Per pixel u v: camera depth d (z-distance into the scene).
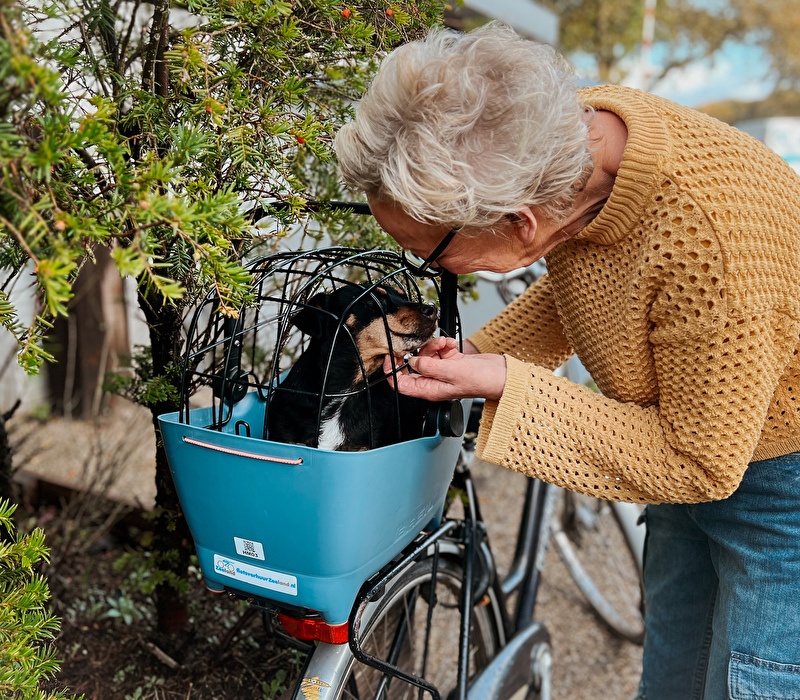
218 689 1.81
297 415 1.66
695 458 1.23
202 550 1.23
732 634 1.46
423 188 1.09
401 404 1.79
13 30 0.76
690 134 1.22
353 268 2.18
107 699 1.76
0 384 4.00
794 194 1.28
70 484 2.81
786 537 1.39
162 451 1.73
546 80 1.16
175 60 1.16
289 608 1.22
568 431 1.27
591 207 1.30
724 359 1.17
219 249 0.97
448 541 1.68
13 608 0.99
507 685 1.88
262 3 1.21
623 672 2.77
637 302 1.27
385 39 1.52
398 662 1.77
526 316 1.77
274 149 1.31
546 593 3.24
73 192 1.03
